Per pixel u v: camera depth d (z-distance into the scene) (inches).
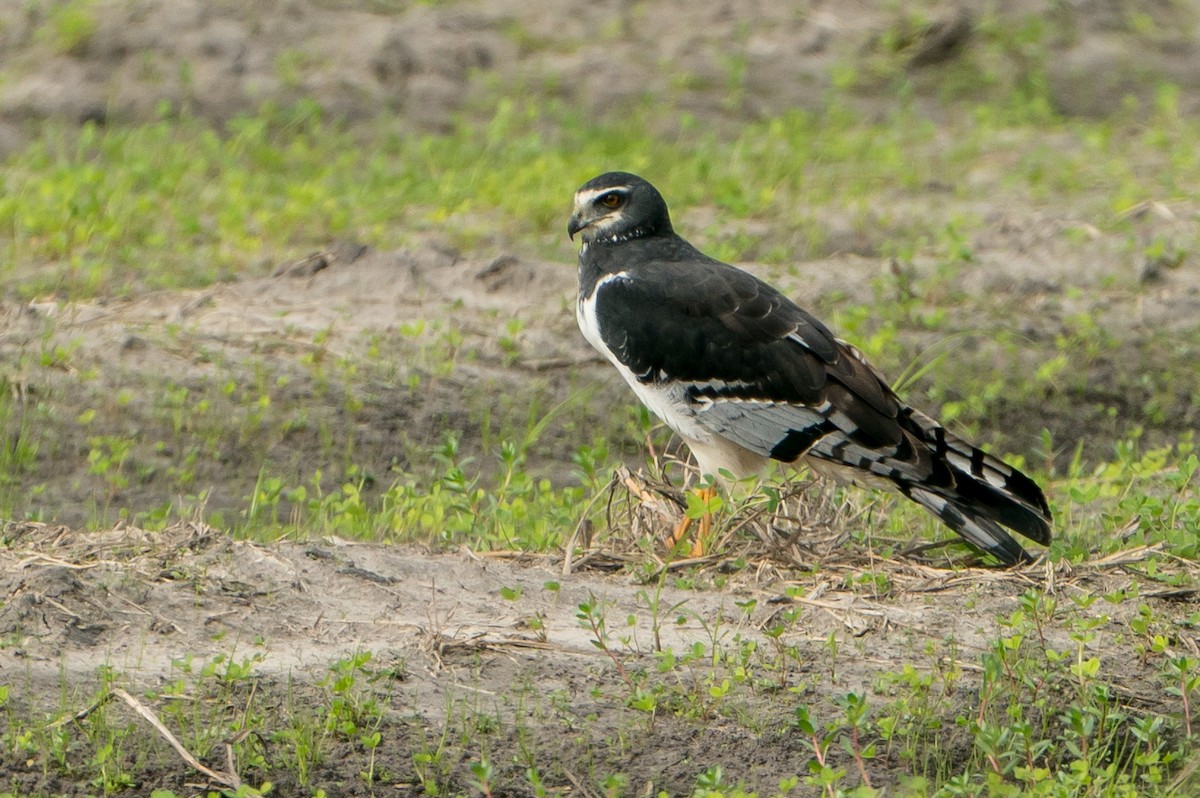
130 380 542.6
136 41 887.7
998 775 285.0
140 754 293.9
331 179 786.8
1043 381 584.1
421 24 943.7
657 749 306.3
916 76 972.6
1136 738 319.3
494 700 317.7
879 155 844.0
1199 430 571.2
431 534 430.3
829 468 404.2
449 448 438.6
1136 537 408.2
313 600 354.0
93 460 494.3
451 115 885.2
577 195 434.3
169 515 474.0
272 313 605.3
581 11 989.2
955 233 690.2
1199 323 626.2
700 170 788.6
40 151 792.3
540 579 378.9
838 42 983.6
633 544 404.8
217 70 881.5
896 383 566.3
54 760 291.0
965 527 381.4
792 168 801.6
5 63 873.5
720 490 416.2
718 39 977.5
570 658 334.0
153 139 816.9
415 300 622.8
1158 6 1049.5
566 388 568.1
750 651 329.1
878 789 297.0
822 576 381.7
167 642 331.0
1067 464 550.9
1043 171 822.5
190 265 652.1
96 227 667.4
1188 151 847.7
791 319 406.6
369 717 306.8
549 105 899.4
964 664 336.5
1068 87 975.6
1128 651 345.1
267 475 507.2
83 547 367.6
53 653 322.3
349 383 551.5
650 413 481.4
